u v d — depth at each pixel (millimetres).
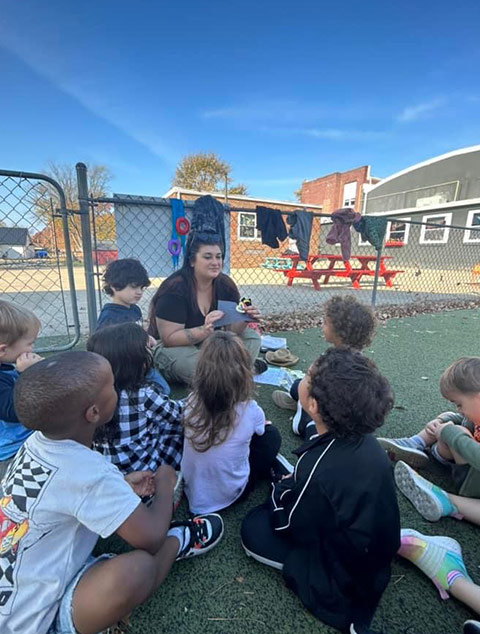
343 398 891
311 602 911
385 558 894
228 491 1272
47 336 3586
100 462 803
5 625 715
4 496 783
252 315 2221
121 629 886
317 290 7469
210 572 1055
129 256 3201
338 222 4309
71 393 754
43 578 739
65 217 2781
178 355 2209
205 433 1186
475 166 11586
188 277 2314
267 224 3793
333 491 880
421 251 13023
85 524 760
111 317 2109
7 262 4465
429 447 1608
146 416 1223
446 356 3145
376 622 915
